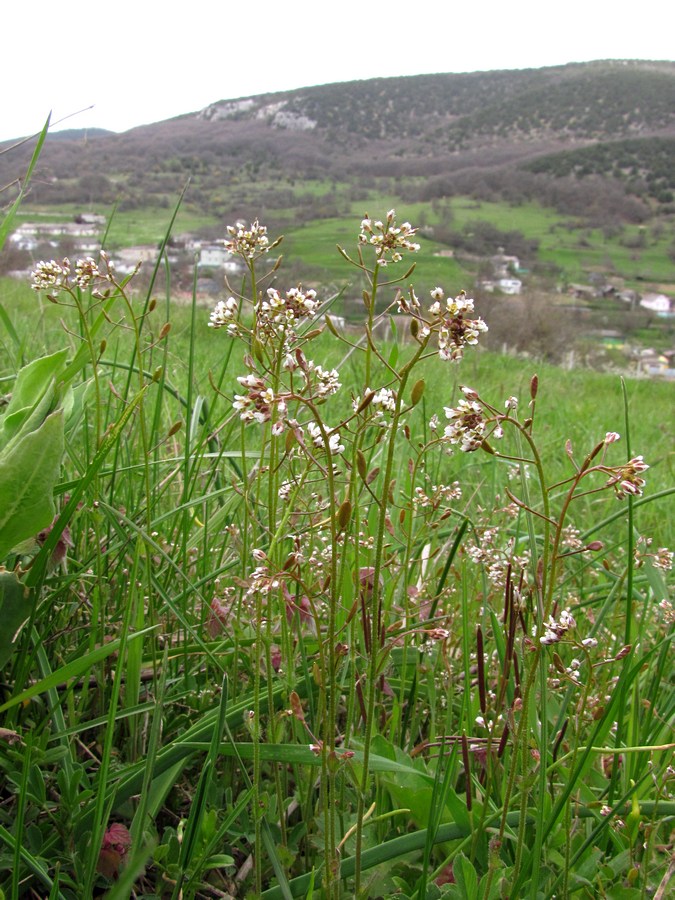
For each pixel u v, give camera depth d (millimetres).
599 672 2342
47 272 1874
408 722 2141
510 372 10875
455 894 1447
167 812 1802
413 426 4039
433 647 2223
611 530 3889
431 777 1603
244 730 2004
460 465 4195
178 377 4734
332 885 1408
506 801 1420
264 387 1264
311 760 1522
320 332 1593
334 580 1359
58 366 1971
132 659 1876
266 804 1557
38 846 1534
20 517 1711
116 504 2678
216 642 2133
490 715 1667
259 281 1589
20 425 1905
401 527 2086
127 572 2307
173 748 1603
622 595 2611
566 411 7426
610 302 37281
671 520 4250
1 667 1764
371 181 77312
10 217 1838
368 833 1667
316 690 1933
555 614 1800
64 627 2168
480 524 2945
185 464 2389
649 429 7547
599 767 1990
